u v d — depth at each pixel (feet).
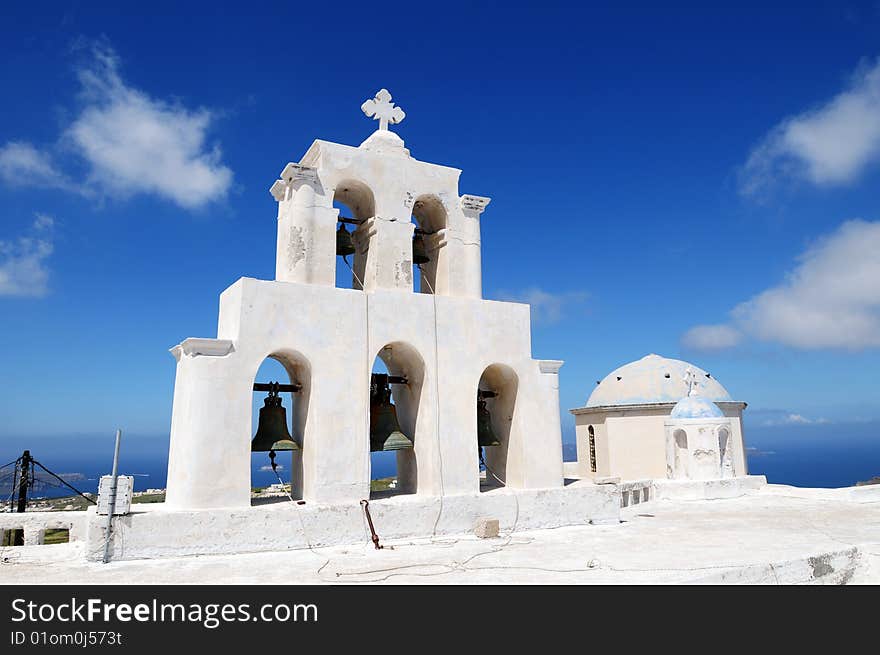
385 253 47.98
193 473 38.47
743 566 33.96
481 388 55.16
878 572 38.91
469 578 31.73
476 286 51.39
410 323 46.73
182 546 36.86
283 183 48.19
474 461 47.16
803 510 62.54
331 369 43.29
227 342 40.24
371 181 48.47
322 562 35.78
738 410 99.40
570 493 48.91
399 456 50.03
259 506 40.04
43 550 39.70
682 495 72.95
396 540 42.11
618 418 95.96
